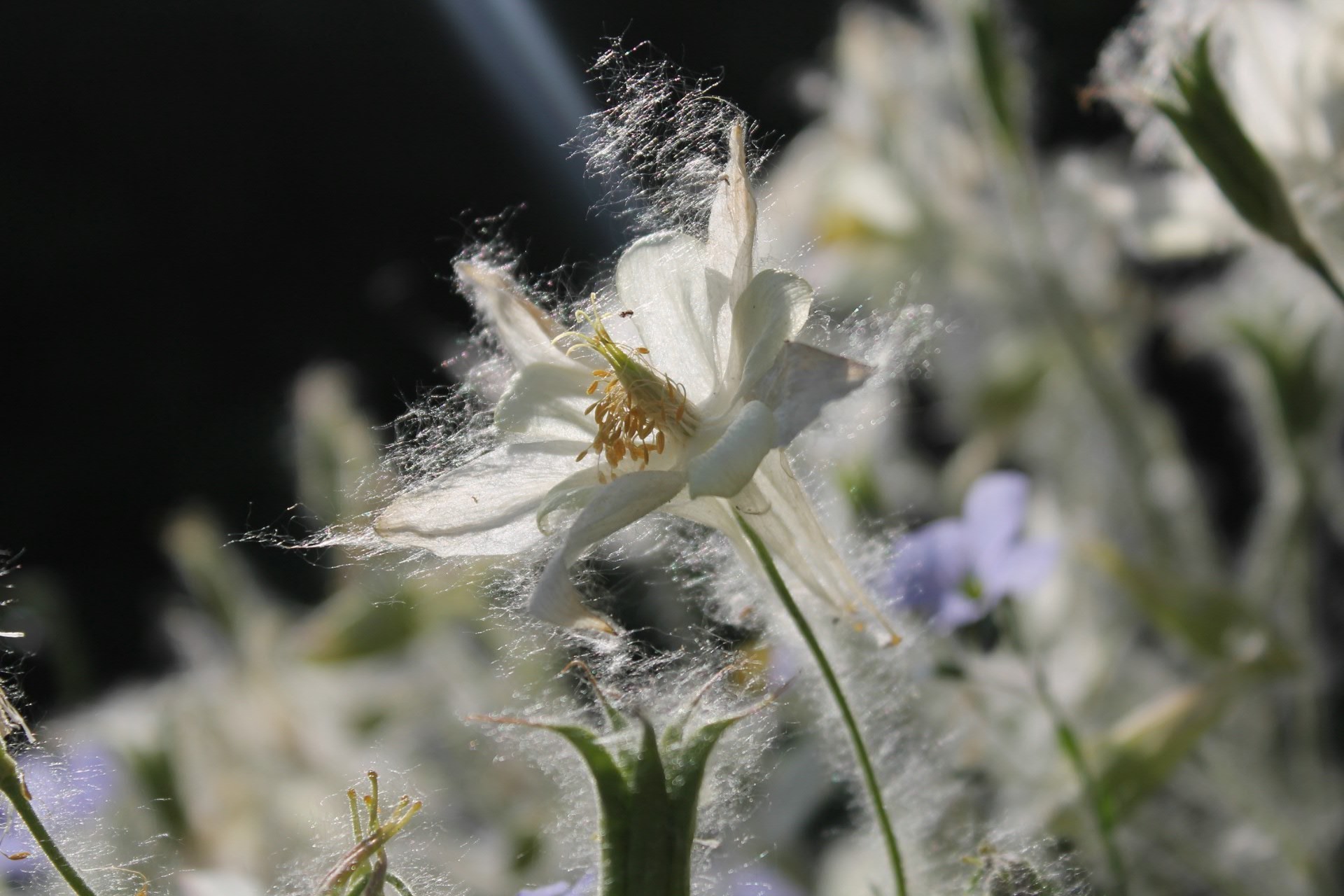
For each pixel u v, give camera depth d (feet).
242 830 2.14
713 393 1.78
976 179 2.47
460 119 6.64
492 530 1.77
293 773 2.27
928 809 1.93
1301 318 2.21
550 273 1.94
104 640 5.84
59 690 2.62
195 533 2.46
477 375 1.86
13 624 2.47
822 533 1.76
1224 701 2.05
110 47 7.36
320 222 7.10
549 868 2.00
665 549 1.90
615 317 1.82
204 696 2.34
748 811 1.98
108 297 7.18
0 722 1.70
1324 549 2.54
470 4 6.14
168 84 7.29
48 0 7.43
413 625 2.31
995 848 1.81
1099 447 2.38
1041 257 2.33
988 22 2.28
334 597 2.36
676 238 1.80
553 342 1.82
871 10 2.71
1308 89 2.03
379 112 6.94
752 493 1.75
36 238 7.18
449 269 5.78
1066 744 1.92
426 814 1.98
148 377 7.03
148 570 6.46
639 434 1.77
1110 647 2.24
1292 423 2.22
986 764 2.03
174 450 6.85
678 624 1.96
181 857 2.11
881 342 1.90
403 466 1.83
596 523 1.71
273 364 7.00
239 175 7.21
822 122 2.81
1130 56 2.02
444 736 2.27
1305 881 2.13
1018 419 2.44
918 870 1.88
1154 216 2.23
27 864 1.82
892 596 1.97
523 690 2.03
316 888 1.72
